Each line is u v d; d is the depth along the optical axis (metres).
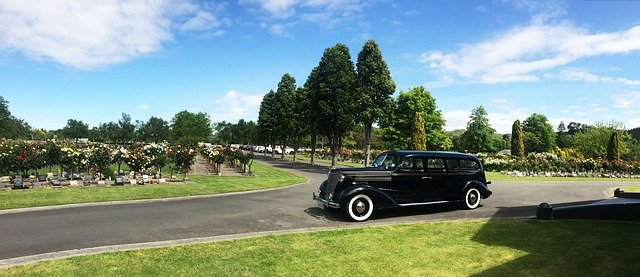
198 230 8.73
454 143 76.19
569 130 127.19
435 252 6.79
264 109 59.03
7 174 16.53
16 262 6.23
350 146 71.38
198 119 80.88
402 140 54.38
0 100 68.38
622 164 33.06
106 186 15.40
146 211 10.93
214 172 23.75
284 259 6.46
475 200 11.88
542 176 29.55
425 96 56.34
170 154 19.28
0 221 9.31
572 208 9.23
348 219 10.03
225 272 5.83
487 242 7.36
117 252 6.80
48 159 16.03
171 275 5.69
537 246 6.96
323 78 33.31
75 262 6.22
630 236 7.47
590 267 5.80
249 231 8.70
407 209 11.86
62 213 10.42
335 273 5.80
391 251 6.89
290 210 11.44
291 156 63.44
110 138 66.81
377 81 32.75
